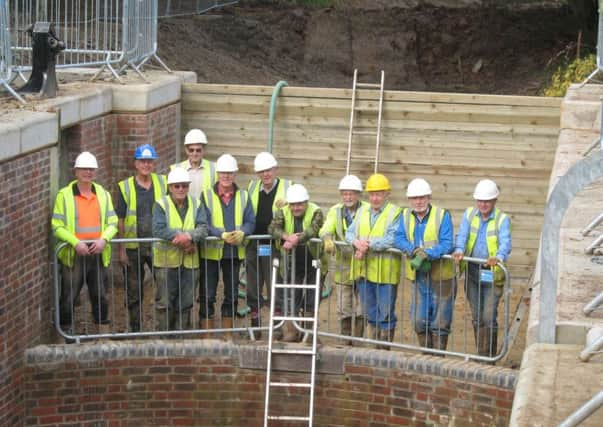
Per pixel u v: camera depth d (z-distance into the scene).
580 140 12.52
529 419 5.66
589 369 6.35
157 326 11.05
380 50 28.03
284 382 10.70
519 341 11.71
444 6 29.45
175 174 10.57
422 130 14.53
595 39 25.84
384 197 10.48
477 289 10.41
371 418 10.61
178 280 10.90
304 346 10.69
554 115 14.17
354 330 11.03
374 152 14.71
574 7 26.45
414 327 10.69
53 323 10.98
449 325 10.61
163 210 10.66
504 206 14.56
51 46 11.45
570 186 6.73
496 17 29.02
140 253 11.59
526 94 26.19
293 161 14.93
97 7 13.71
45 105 10.98
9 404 10.04
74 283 10.79
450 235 10.34
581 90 14.27
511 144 14.38
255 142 14.98
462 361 10.37
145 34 14.32
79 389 10.56
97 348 10.56
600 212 9.95
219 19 26.70
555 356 6.57
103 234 10.57
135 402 10.74
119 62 13.84
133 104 13.05
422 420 10.41
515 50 28.33
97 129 12.58
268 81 25.30
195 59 24.45
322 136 14.80
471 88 27.48
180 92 14.75
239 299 12.81
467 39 28.56
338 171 14.86
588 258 8.54
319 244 10.81
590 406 5.33
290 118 14.80
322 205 14.99
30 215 10.22
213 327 11.20
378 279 10.59
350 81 27.19
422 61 28.36
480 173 14.52
